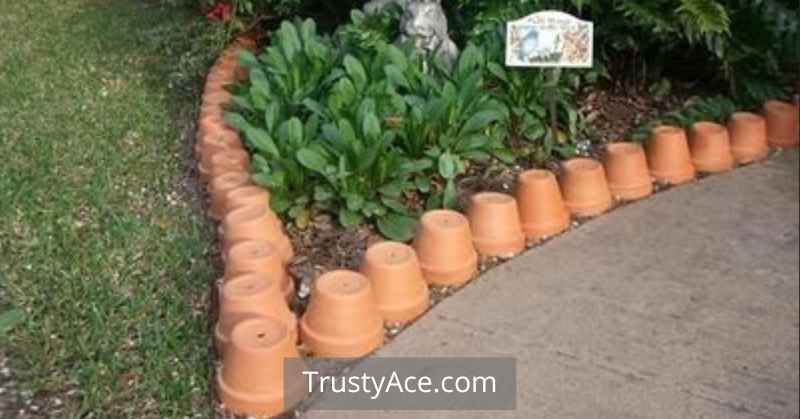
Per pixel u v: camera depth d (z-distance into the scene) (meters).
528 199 2.93
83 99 4.27
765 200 3.17
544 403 2.15
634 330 2.43
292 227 2.96
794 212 3.09
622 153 3.20
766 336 2.38
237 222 2.66
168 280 2.70
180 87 4.39
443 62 3.60
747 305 2.53
